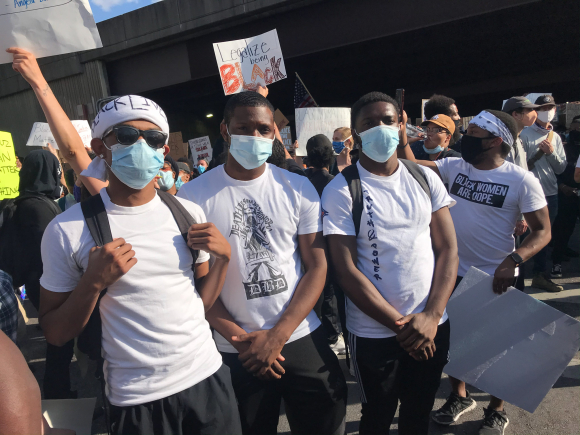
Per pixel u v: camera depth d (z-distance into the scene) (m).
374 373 1.82
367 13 11.56
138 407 1.34
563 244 4.68
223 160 3.07
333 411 1.73
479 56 14.84
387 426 1.89
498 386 2.14
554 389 2.75
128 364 1.35
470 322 2.21
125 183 1.38
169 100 16.55
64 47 1.84
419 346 1.72
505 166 2.36
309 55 13.00
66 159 1.88
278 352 1.59
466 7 10.55
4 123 15.51
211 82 15.23
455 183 2.48
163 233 1.42
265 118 1.68
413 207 1.84
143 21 13.30
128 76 14.60
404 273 1.80
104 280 1.24
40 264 2.75
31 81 1.81
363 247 1.84
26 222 2.72
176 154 9.02
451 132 3.15
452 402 2.52
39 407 0.80
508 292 2.16
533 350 2.10
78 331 1.30
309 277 1.72
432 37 12.43
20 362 0.80
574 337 2.03
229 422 1.49
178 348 1.39
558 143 4.54
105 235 1.34
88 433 1.55
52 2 1.82
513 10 10.43
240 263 1.68
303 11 12.16
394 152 1.86
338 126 4.86
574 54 14.79
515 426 2.42
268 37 4.00
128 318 1.35
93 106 12.32
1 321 1.33
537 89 18.25
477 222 2.37
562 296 4.18
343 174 1.94
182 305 1.42
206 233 1.42
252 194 1.74
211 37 13.30
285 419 2.66
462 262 2.46
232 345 1.66
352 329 1.89
